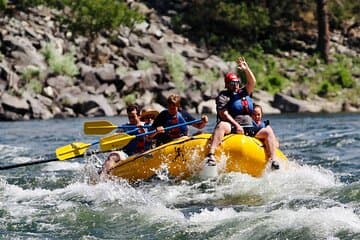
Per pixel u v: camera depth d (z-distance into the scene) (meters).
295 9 115.31
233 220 20.55
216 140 27.67
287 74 99.56
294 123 61.88
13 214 23.06
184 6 113.69
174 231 20.22
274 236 18.70
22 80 75.62
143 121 32.19
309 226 19.06
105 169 29.64
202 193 25.73
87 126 32.94
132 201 24.72
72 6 89.19
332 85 98.56
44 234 20.52
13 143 47.34
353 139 43.94
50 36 85.62
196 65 92.00
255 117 29.39
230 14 107.62
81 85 79.69
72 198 25.80
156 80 85.12
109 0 90.88
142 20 94.69
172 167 28.00
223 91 29.22
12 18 88.12
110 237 20.06
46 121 67.44
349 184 25.19
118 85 81.62
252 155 27.52
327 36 107.12
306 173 27.94
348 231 18.50
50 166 35.75
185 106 83.50
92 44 88.50
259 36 111.56
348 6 120.50
